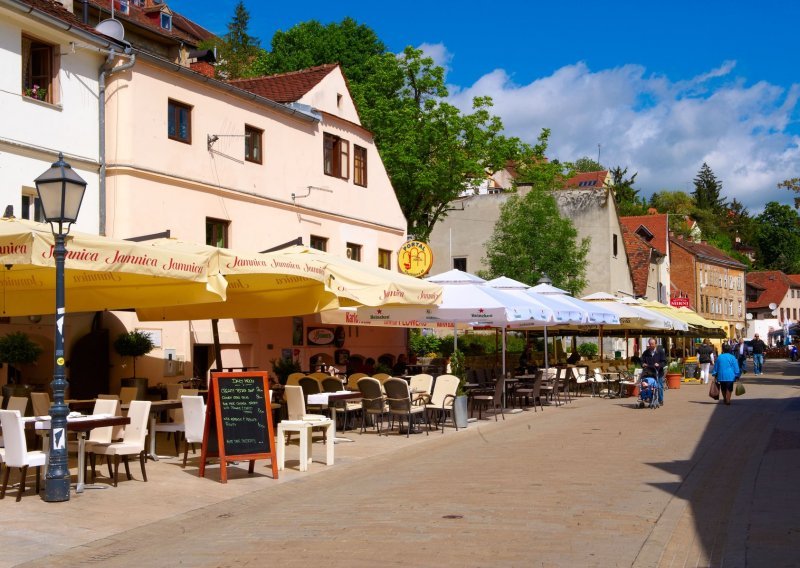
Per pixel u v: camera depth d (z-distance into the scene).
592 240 52.03
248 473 12.88
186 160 20.75
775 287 112.50
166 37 33.03
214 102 21.75
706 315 82.88
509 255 41.91
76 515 9.81
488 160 39.12
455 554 7.62
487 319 19.77
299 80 26.81
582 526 8.77
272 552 7.94
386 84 37.38
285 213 24.42
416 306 17.41
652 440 16.58
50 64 18.02
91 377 18.56
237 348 22.39
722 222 132.88
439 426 19.62
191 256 11.97
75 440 13.56
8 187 16.73
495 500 10.25
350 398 16.98
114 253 10.98
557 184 54.69
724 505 10.04
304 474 12.84
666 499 10.34
